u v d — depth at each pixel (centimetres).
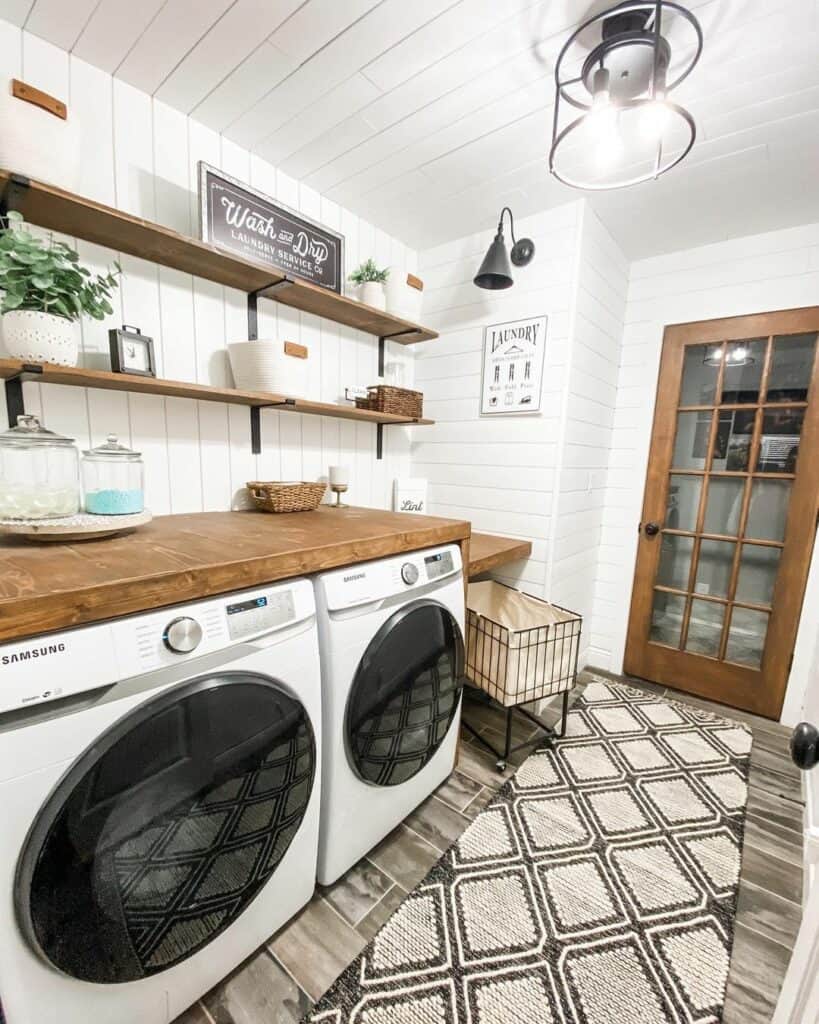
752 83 135
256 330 182
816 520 213
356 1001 100
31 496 109
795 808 163
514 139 166
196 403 167
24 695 65
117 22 120
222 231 153
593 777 177
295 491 178
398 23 120
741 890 130
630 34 112
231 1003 99
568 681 200
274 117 156
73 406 137
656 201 200
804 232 213
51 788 68
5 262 106
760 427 227
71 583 74
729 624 240
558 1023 97
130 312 147
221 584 91
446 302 252
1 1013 70
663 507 256
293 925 117
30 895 67
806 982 60
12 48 120
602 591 279
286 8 117
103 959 77
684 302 244
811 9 111
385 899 125
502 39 125
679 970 108
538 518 225
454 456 255
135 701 77
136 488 131
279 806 101
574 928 118
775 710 225
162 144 150
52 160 109
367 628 119
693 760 189
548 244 212
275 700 97
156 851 81
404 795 144
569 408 215
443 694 150
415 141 168
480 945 113
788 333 217
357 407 218
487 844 144
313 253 185
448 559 151
